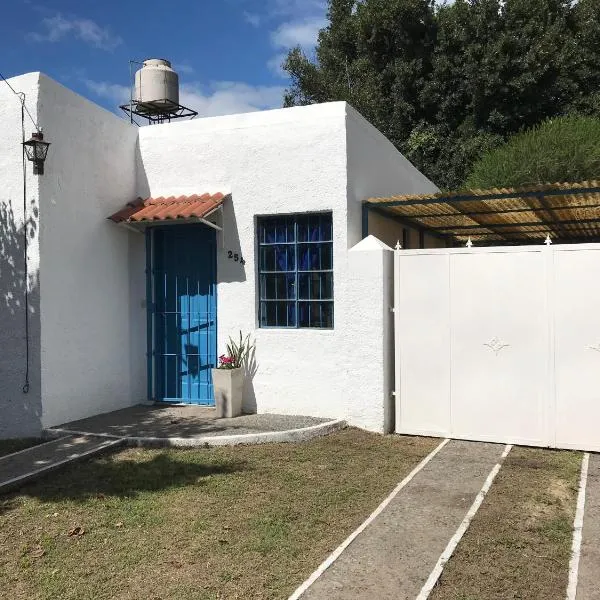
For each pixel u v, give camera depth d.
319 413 7.87
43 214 7.39
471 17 22.44
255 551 4.26
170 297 8.88
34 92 7.36
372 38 24.08
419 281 7.23
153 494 5.37
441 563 4.01
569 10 22.84
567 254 6.53
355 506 5.05
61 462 6.12
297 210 8.02
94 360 8.22
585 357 6.45
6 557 4.27
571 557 4.06
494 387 6.86
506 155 16.55
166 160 8.91
